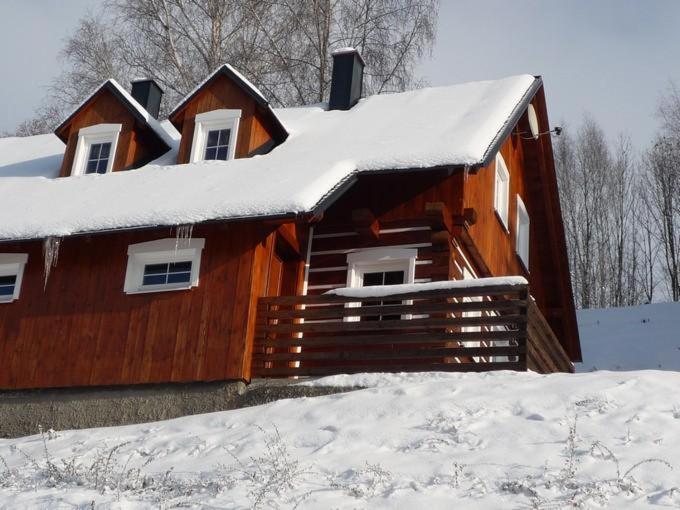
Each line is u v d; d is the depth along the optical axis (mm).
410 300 15125
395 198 15711
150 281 15391
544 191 19922
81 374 14906
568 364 16156
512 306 13305
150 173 17031
